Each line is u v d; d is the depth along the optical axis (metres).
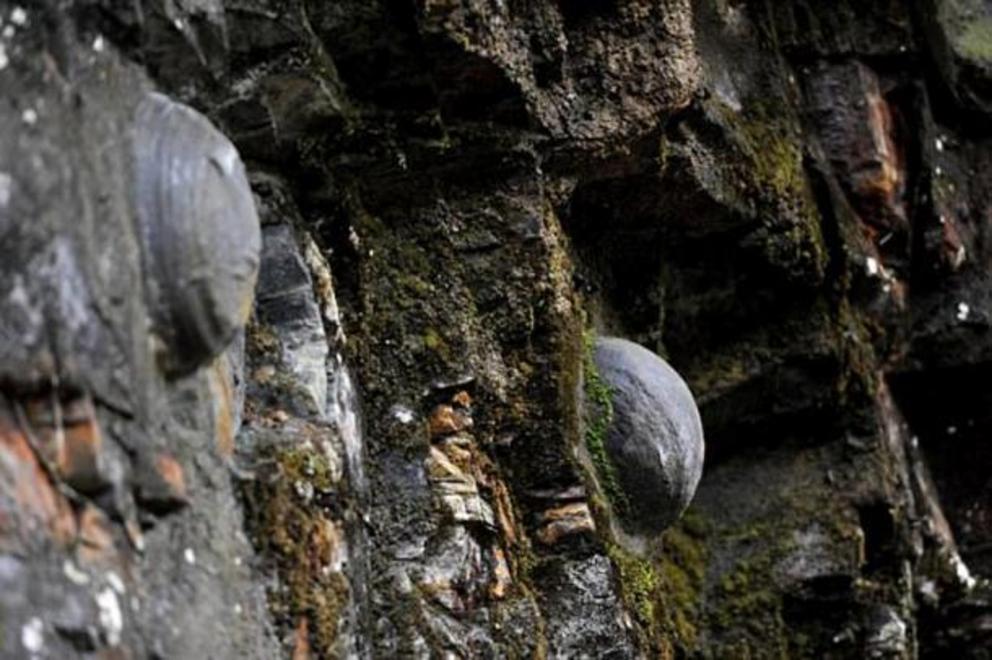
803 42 8.70
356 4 5.82
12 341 4.10
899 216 8.87
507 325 6.46
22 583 3.97
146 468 4.50
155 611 4.43
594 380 6.88
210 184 4.73
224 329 4.75
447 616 5.93
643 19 6.80
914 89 9.05
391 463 6.06
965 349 9.18
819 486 8.66
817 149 8.68
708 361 8.46
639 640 6.58
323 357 5.64
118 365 4.39
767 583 8.45
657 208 7.50
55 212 4.26
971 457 9.57
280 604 5.06
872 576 8.70
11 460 4.06
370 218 6.32
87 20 4.61
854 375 8.66
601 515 6.60
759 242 8.05
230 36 5.45
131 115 4.73
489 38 6.12
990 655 9.42
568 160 6.73
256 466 5.14
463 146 6.37
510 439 6.45
